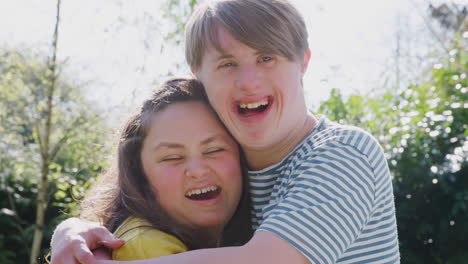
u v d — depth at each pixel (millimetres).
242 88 1692
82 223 1692
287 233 1349
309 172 1514
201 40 1758
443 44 10219
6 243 7508
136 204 1767
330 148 1570
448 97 4340
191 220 1793
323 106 4836
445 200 3631
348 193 1461
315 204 1410
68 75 6703
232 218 1955
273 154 1812
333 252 1380
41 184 6574
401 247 3703
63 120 6691
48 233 7199
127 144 1843
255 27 1679
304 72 1890
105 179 2078
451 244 3607
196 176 1750
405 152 3789
